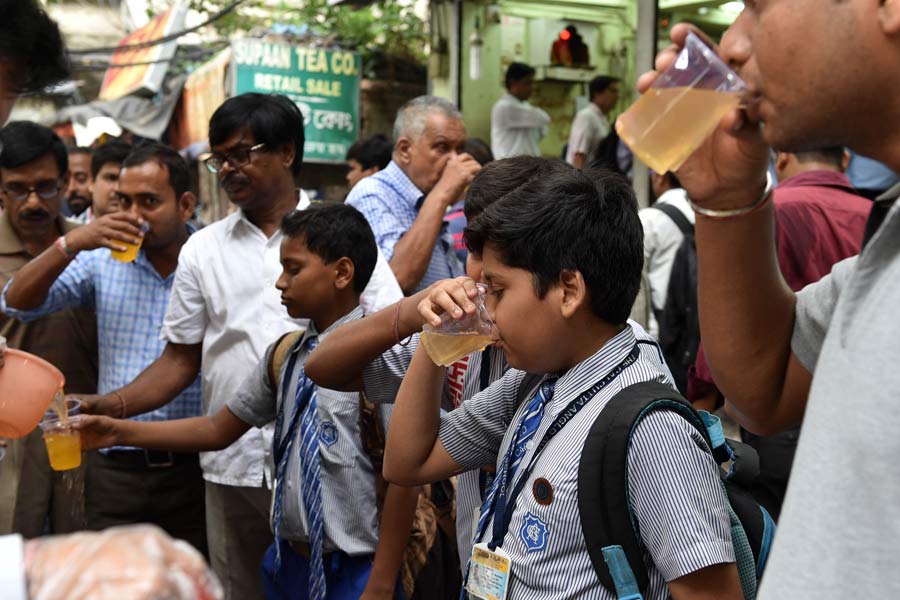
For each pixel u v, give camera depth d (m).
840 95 1.07
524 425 1.77
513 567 1.66
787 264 3.12
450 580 2.71
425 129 3.85
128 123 10.31
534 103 7.33
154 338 3.53
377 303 2.98
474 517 2.04
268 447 3.10
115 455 3.43
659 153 1.28
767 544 1.72
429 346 1.75
